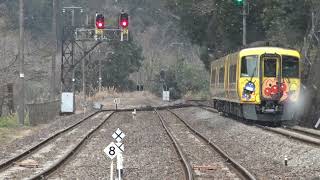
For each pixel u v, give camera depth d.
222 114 141.25
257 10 182.62
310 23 142.38
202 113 156.50
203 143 81.75
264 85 106.12
